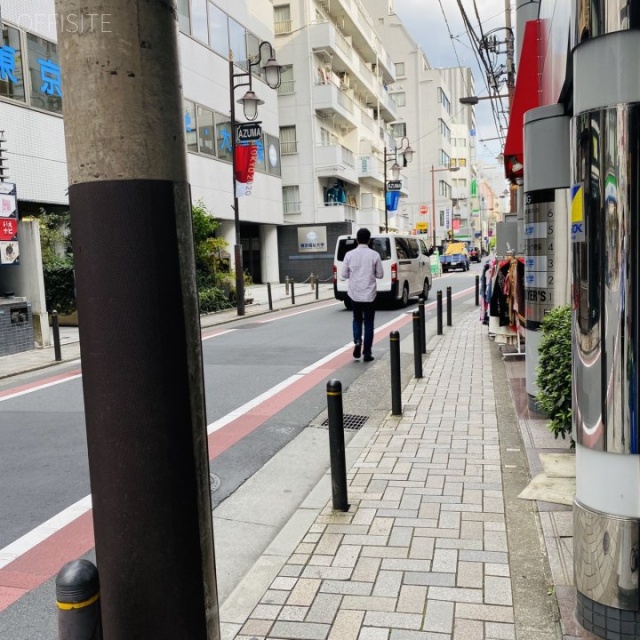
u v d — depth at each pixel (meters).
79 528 4.29
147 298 1.98
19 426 6.81
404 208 62.50
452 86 90.56
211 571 2.27
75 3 1.92
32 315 12.91
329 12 37.91
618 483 2.55
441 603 3.07
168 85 2.03
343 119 38.69
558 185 5.94
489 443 5.45
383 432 5.93
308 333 13.30
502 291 9.36
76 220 1.99
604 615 2.62
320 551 3.65
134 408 2.00
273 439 6.11
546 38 7.15
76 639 1.72
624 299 2.47
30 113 16.48
